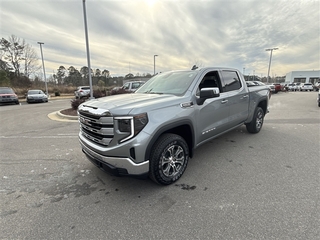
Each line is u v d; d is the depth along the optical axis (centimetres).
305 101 1463
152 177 265
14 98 1716
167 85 357
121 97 311
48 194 269
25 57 4081
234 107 412
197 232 193
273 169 323
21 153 430
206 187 275
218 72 387
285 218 207
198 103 316
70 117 875
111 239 188
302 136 509
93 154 262
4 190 280
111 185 289
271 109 1035
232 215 215
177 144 283
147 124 240
